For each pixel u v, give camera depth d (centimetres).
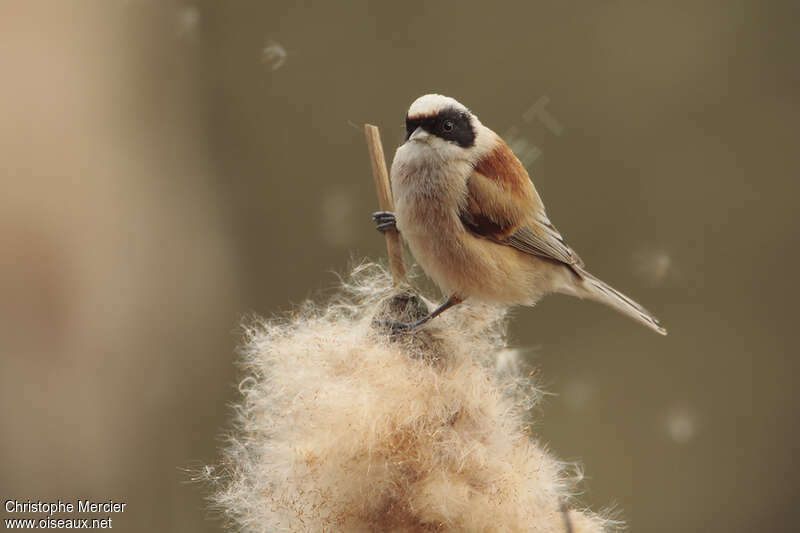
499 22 405
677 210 411
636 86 411
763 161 410
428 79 397
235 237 382
